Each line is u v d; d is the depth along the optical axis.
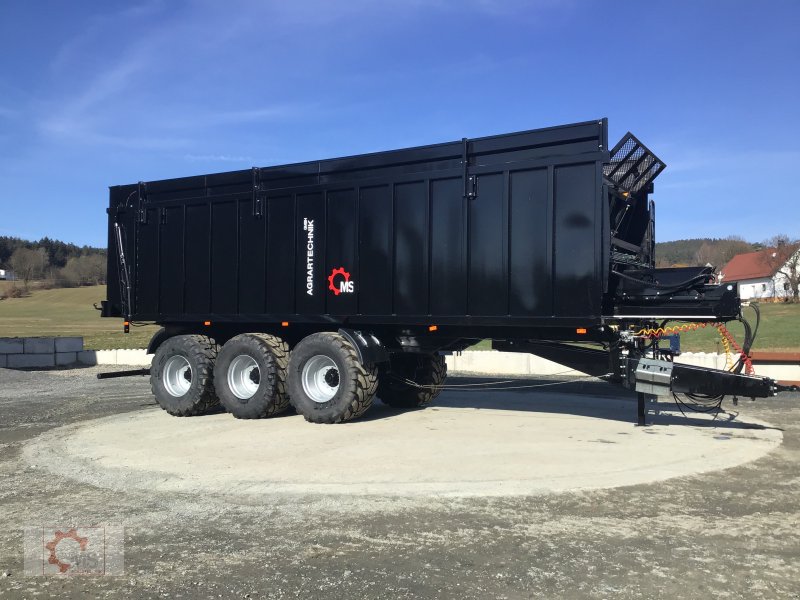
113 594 3.87
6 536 4.87
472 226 8.44
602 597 3.71
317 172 9.66
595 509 5.28
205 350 10.36
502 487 5.82
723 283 7.96
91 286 115.12
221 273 10.53
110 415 10.84
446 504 5.44
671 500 5.51
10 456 7.59
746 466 6.64
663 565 4.15
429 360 10.86
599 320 7.64
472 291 8.43
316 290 9.66
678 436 8.11
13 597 3.86
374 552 4.44
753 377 7.73
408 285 8.90
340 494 5.73
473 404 11.23
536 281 8.02
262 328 10.55
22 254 121.12
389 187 9.04
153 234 11.25
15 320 60.97
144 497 5.79
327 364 9.34
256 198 10.18
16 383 16.25
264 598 3.77
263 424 9.32
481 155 8.40
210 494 5.82
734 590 3.78
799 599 3.67
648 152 9.02
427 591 3.82
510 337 8.77
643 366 8.24
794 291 55.75
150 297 11.27
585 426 8.84
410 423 9.16
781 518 5.05
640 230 9.76
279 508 5.41
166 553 4.48
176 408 10.35
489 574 4.04
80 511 5.43
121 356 21.64
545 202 7.97
